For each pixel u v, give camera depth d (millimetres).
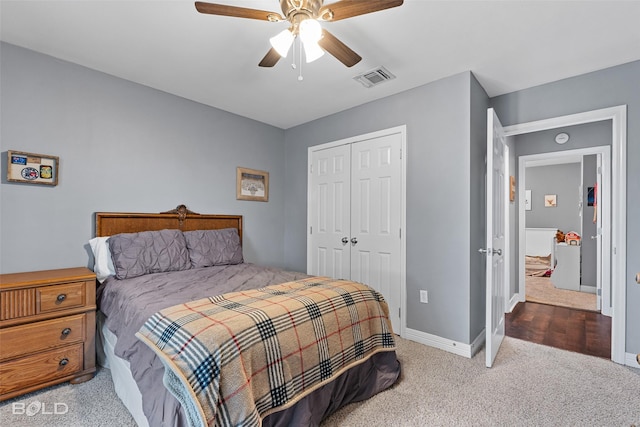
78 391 1910
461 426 1603
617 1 1682
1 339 1738
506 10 1772
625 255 2309
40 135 2260
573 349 2605
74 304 2000
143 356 1434
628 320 2305
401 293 2883
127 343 1571
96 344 2254
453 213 2559
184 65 2447
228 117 3492
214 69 2510
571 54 2236
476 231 2604
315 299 1707
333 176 3551
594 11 1767
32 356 1833
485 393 1910
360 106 3271
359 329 1825
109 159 2596
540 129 2777
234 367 1210
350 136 3369
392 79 2664
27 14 1823
